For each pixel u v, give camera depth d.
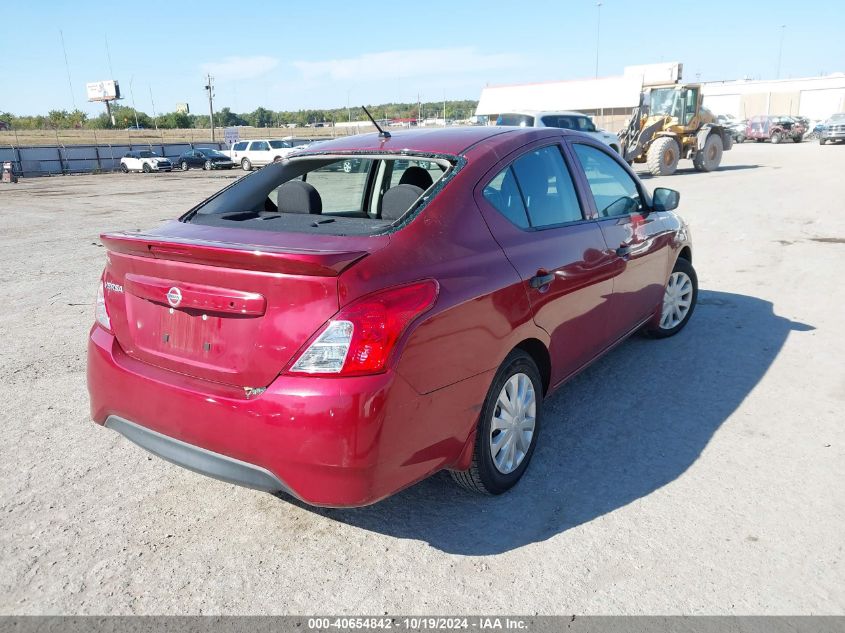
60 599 2.44
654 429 3.69
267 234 2.71
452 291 2.55
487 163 3.05
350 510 2.99
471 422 2.71
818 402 3.99
